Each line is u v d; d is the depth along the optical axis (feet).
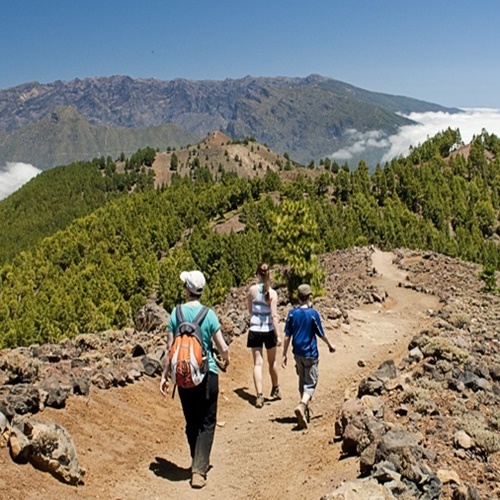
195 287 26.68
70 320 305.53
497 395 34.78
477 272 147.95
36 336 277.23
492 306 93.91
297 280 109.60
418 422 28.81
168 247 603.26
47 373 34.01
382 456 23.77
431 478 22.17
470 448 25.82
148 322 70.64
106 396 33.47
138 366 38.96
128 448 28.35
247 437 33.19
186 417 27.04
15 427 23.22
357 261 179.01
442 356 41.11
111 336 49.93
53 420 27.84
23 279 547.08
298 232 109.09
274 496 24.95
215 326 26.25
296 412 33.60
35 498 20.92
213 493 25.59
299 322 35.17
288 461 28.78
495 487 22.84
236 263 377.91
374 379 35.68
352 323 74.59
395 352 56.49
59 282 488.85
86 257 599.98
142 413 33.22
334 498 20.30
